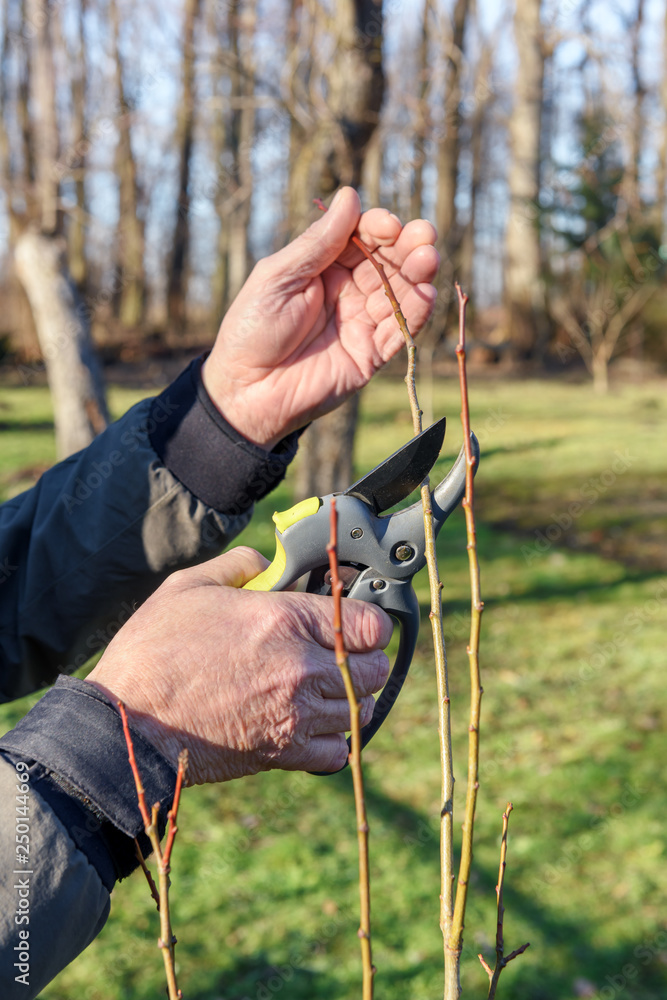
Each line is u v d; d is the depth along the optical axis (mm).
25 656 1236
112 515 1202
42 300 7359
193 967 2967
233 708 833
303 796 3965
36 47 7445
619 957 2963
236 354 1196
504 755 4242
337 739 958
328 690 899
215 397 1229
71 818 713
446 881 791
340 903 3262
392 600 1024
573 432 12766
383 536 1015
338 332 1250
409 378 1033
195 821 3797
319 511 1004
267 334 1190
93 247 24344
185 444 1208
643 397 16969
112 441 1228
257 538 7328
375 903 3271
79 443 7527
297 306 1202
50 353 7449
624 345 20859
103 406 7613
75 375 7449
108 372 19406
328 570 1049
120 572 1214
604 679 5000
